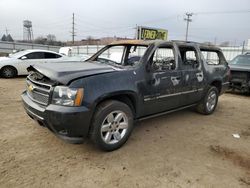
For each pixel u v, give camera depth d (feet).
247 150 13.34
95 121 11.28
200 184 9.87
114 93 11.68
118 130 12.44
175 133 15.33
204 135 15.26
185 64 16.61
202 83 17.78
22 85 30.27
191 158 12.03
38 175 9.89
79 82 10.72
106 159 11.48
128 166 10.95
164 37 82.74
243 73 28.89
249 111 22.11
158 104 14.49
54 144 12.75
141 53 14.30
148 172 10.55
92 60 16.78
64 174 10.07
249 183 10.12
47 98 11.02
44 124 11.30
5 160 10.90
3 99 22.03
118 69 12.58
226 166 11.43
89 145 12.80
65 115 10.36
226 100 26.99
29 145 12.51
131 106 13.24
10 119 16.33
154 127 16.25
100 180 9.79
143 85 13.20
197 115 19.57
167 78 14.58
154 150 12.69
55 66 12.65
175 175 10.43
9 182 9.31
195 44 17.74
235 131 16.30
